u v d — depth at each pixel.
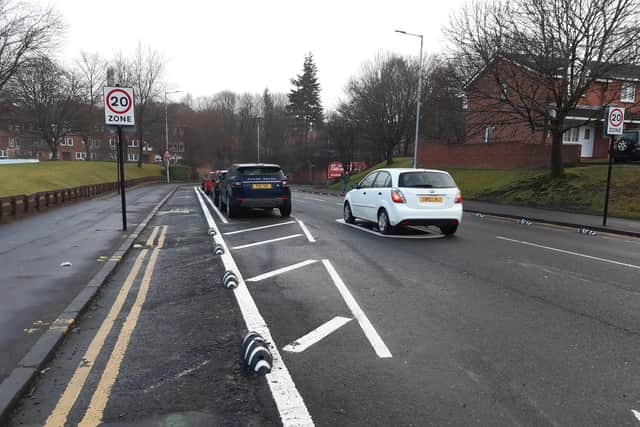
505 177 23.36
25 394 3.17
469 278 6.58
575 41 17.59
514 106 19.58
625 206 14.98
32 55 32.66
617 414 2.98
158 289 5.91
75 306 4.95
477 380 3.45
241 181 13.91
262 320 4.73
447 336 4.33
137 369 3.58
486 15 19.53
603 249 9.23
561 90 18.50
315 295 5.65
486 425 2.84
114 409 2.98
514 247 9.30
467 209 17.42
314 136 79.19
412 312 5.02
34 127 49.59
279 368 3.61
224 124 84.06
